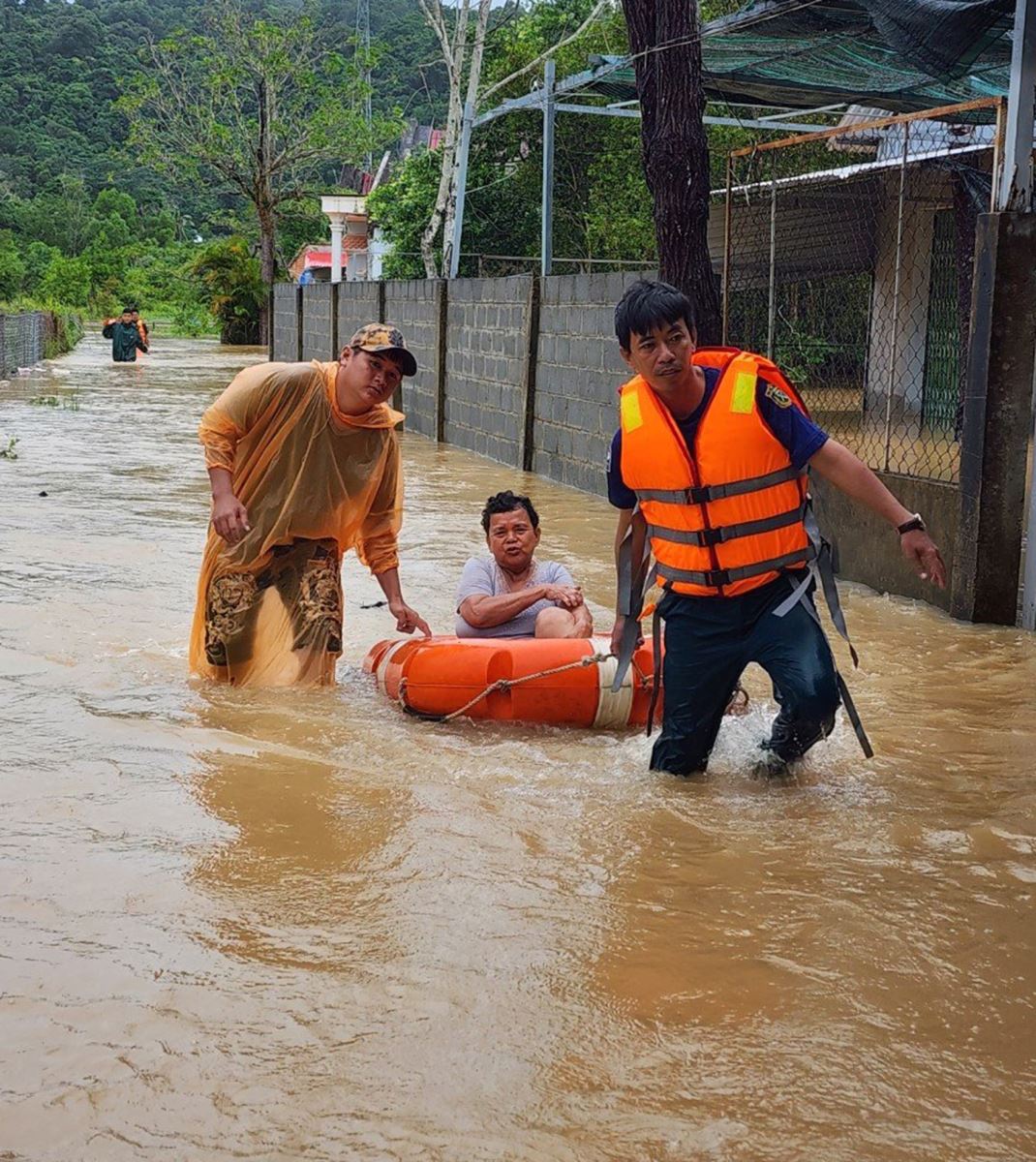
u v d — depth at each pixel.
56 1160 2.65
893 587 9.09
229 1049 3.06
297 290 27.80
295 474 6.21
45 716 5.67
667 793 4.95
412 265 32.91
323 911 3.81
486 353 16.73
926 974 3.51
